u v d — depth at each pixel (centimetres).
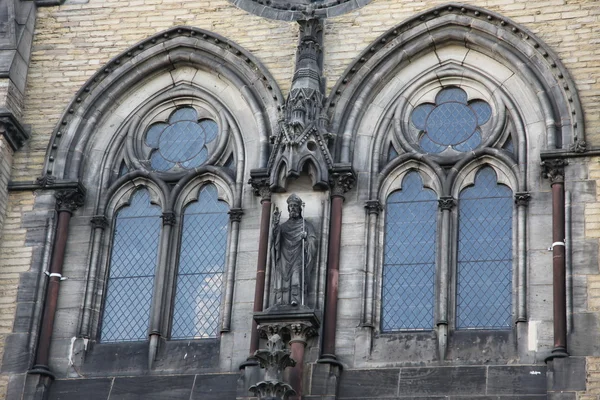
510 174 6612
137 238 6875
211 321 6644
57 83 7144
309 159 6650
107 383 6538
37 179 6919
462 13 6888
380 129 6812
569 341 6172
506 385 6194
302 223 6531
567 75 6638
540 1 6844
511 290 6419
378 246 6594
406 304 6500
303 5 7100
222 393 6412
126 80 7131
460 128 6781
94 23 7244
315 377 6312
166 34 7138
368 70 6875
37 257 6788
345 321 6444
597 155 6475
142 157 7025
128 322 6719
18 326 6656
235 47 7044
